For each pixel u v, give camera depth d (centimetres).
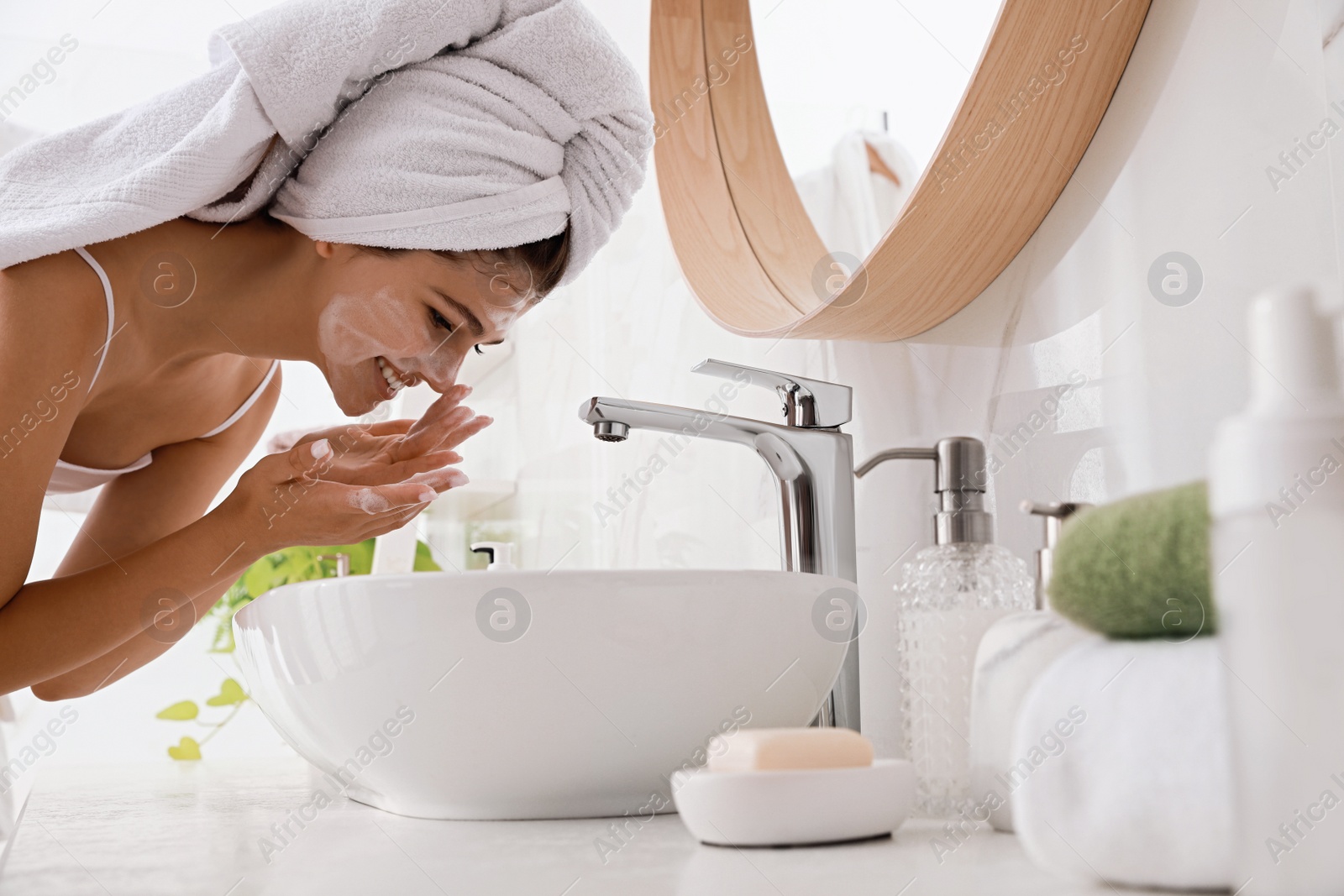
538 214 83
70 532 179
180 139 81
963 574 58
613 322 146
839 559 72
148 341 91
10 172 82
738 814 48
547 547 160
